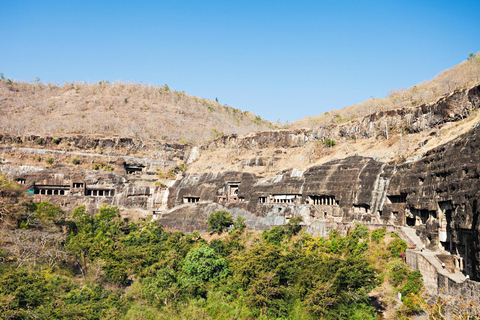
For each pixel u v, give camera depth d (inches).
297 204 4712.1
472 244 2527.1
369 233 3634.4
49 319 2819.9
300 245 3897.6
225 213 4940.9
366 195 4158.5
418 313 2667.3
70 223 5000.0
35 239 4074.8
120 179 6466.5
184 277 3422.7
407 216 3636.8
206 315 3034.0
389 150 4527.6
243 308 2997.0
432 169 3395.7
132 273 3722.9
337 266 2883.9
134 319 3021.7
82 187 6127.0
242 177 5625.0
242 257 3535.9
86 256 4133.9
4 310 2733.8
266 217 4820.4
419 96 6742.1
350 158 4719.5
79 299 3166.8
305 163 5438.0
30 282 3083.2
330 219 4318.4
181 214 5477.4
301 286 2906.0
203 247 3659.0
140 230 5280.5
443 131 4106.8
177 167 6973.4
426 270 2827.3
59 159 6668.3
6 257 3646.7
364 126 5462.6
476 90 4092.0
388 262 3179.1
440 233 3120.1
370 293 2960.1
